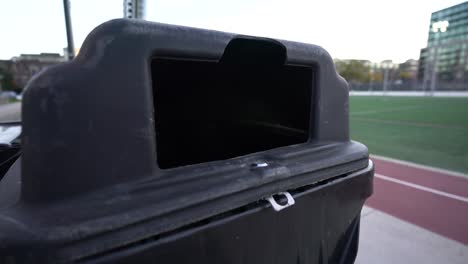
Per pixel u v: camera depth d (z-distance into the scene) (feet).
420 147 25.48
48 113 2.46
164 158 5.17
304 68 4.84
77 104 2.55
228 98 5.49
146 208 2.54
